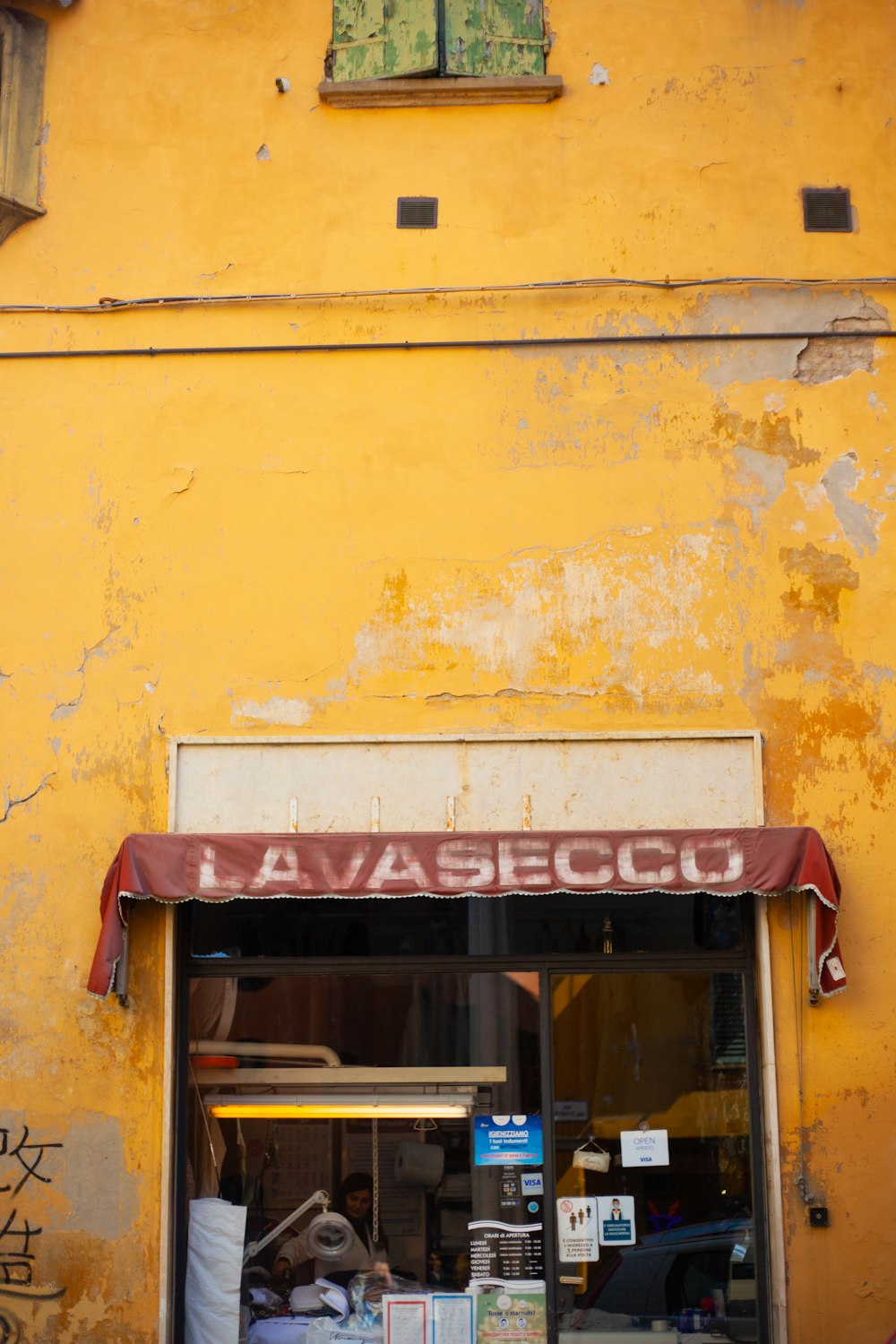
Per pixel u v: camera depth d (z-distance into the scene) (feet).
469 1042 21.86
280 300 23.48
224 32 24.36
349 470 22.98
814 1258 20.40
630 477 22.80
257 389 23.29
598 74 24.04
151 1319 20.51
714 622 22.34
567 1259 21.20
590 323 23.25
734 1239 20.97
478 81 23.84
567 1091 21.63
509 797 21.86
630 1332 20.89
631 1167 21.38
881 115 23.86
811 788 21.76
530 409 23.06
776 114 23.84
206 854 20.79
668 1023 21.68
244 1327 21.25
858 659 22.13
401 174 23.84
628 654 22.30
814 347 23.11
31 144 24.14
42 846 22.03
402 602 22.57
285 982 22.13
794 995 21.13
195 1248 21.40
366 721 22.25
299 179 23.88
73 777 22.22
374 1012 22.04
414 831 21.47
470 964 22.02
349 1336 21.13
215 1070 21.95
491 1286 21.24
